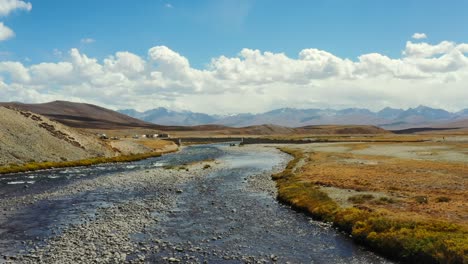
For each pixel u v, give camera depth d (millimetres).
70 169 67562
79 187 45656
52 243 22906
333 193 35969
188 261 19734
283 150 119375
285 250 21391
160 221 28297
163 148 134000
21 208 33625
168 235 24578
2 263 19453
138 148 117438
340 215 26719
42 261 19734
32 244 22797
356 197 32875
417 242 19531
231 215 30125
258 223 27531
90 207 33906
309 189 37594
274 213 30625
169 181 50156
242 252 21156
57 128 93688
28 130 82062
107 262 19516
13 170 60875
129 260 19828
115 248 21844
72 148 86500
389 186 38812
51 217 30016
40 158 72562
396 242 20172
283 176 50469
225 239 23672
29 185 47562
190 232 25297
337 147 122625
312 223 27281
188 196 38781
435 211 26844
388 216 25141
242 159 88562
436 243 18812
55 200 37469
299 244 22453
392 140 177500
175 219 28922
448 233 20391
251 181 49219
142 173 59719
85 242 23047
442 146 111812
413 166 56875
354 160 70625
